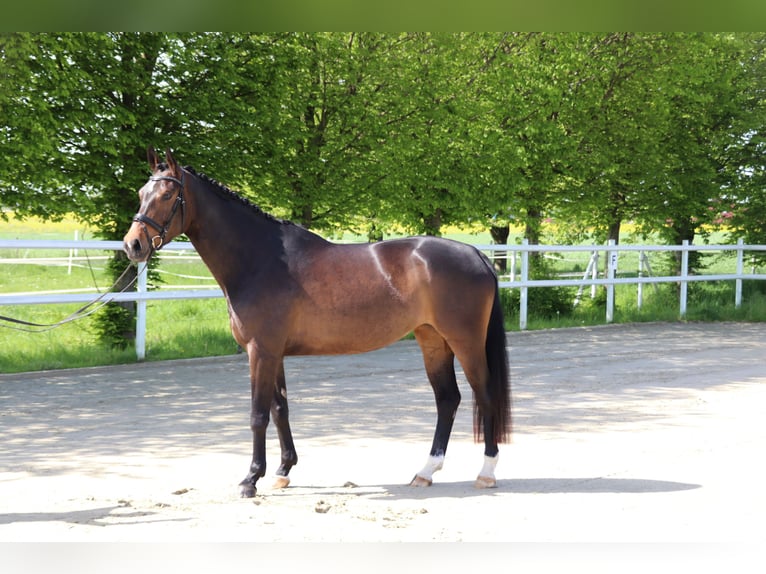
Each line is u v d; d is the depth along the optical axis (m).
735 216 22.36
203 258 6.30
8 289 18.58
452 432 8.10
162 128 13.85
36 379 10.80
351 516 5.41
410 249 6.30
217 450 7.18
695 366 12.62
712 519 5.38
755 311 20.02
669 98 20.69
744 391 10.46
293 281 6.17
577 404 9.53
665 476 6.47
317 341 6.23
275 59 14.44
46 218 13.42
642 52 19.80
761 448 7.43
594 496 5.93
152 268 13.70
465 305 6.19
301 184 15.41
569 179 20.14
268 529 5.12
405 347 14.70
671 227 22.70
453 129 17.08
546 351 14.20
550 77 18.64
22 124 11.88
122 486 6.04
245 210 6.29
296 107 15.16
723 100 21.77
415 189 17.05
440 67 16.39
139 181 13.47
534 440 7.74
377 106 16.12
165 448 7.22
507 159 17.58
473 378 6.25
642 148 20.12
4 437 7.59
